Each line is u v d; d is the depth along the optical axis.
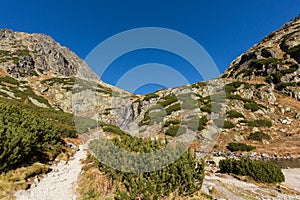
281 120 36.28
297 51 53.62
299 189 14.39
